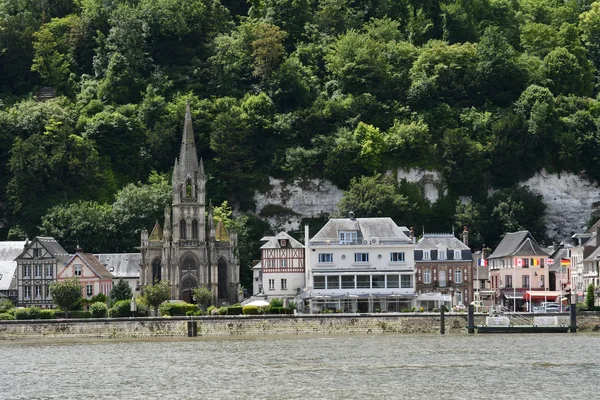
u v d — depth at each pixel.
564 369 178.50
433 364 185.50
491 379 169.25
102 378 176.75
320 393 158.75
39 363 198.00
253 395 158.12
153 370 184.75
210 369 184.38
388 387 162.88
